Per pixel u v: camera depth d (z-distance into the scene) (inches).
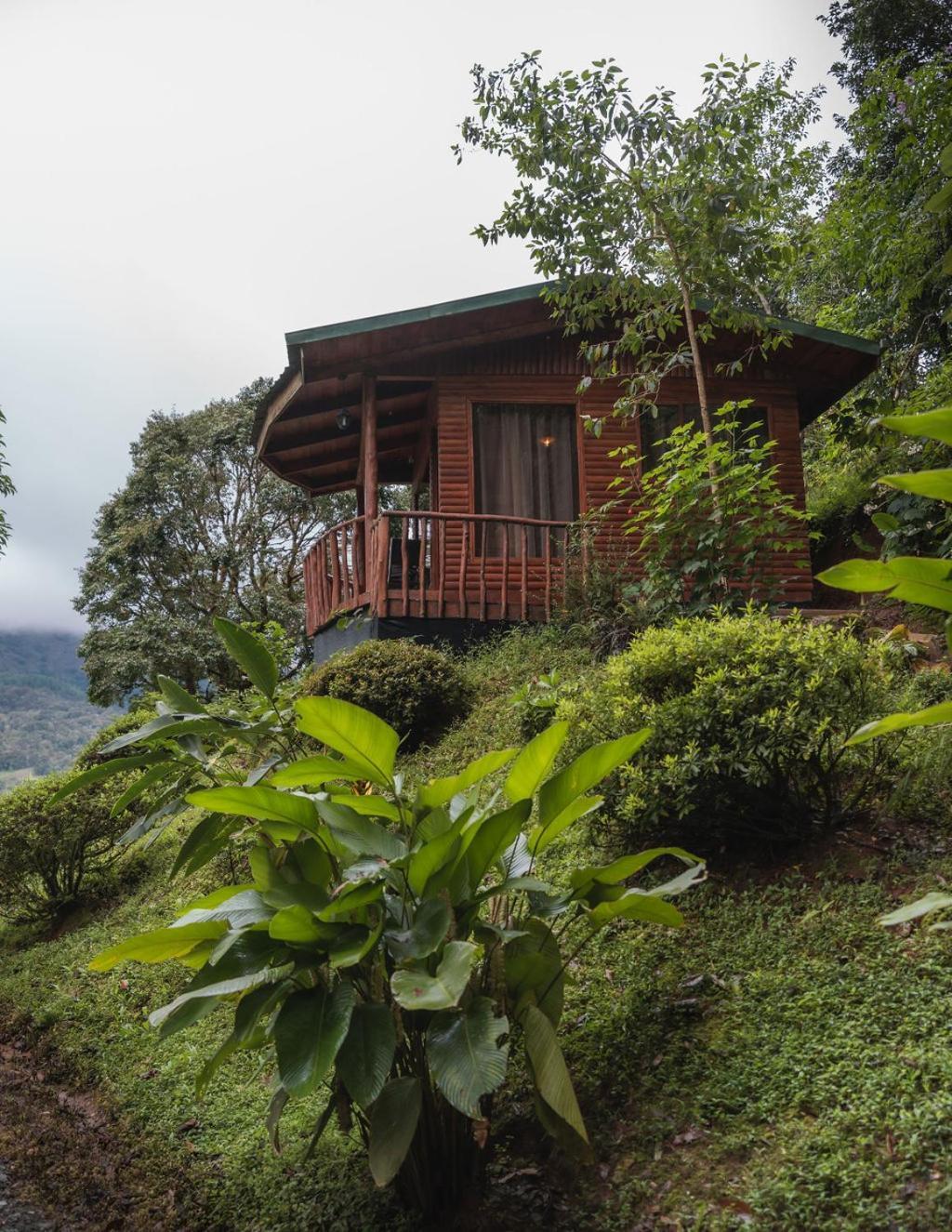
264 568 929.5
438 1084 89.6
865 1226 86.5
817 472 597.3
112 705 871.7
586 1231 101.7
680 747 159.0
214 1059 108.1
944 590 73.0
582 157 339.3
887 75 405.4
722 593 313.0
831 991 121.2
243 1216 122.9
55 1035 205.9
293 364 397.7
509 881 113.3
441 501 415.2
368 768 114.5
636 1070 123.6
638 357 420.5
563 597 367.6
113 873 311.0
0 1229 132.2
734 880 161.2
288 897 104.7
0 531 553.6
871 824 160.9
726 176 352.5
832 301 642.8
